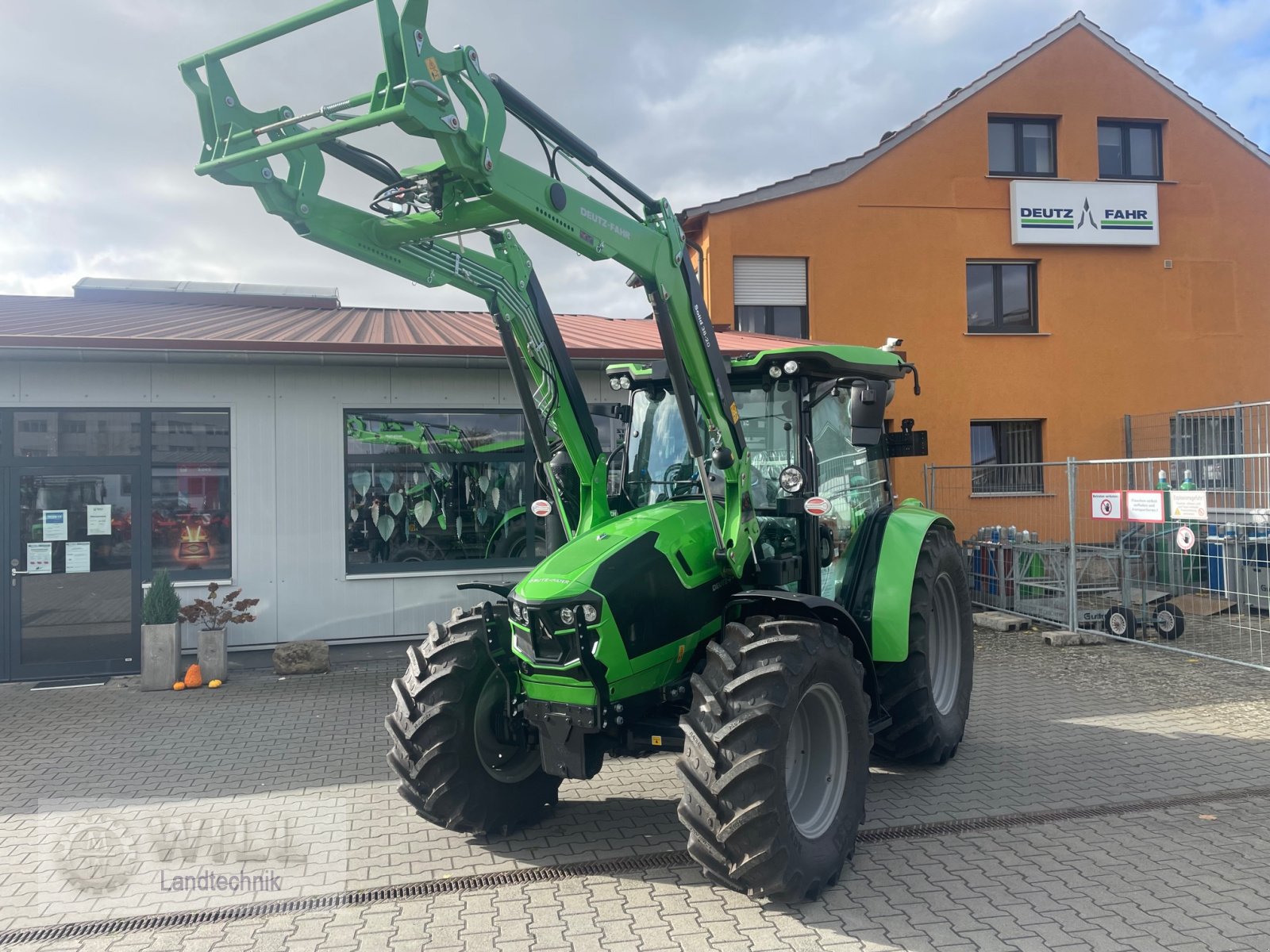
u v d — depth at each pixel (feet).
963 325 49.19
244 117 10.63
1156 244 50.70
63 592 28.32
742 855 11.57
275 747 20.52
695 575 13.74
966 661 19.62
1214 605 34.60
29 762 19.43
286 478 29.96
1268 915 11.68
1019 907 12.02
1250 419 50.88
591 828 15.25
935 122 49.19
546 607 12.20
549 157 11.75
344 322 36.32
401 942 11.42
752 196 47.57
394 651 30.94
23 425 28.25
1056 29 50.34
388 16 9.23
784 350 15.43
